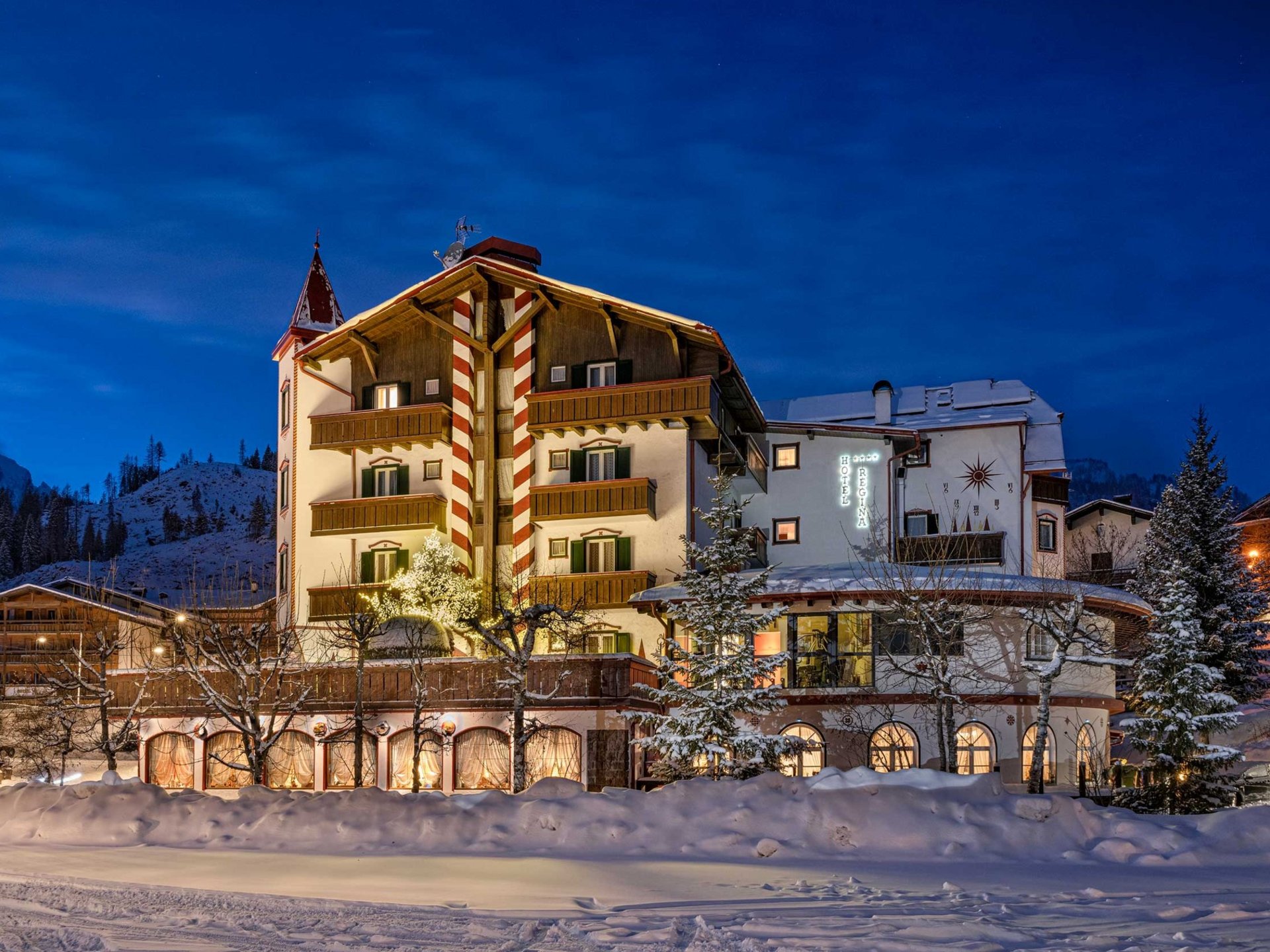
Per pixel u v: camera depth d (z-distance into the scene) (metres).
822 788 20.77
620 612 41.16
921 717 34.34
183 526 198.00
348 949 11.53
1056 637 29.42
